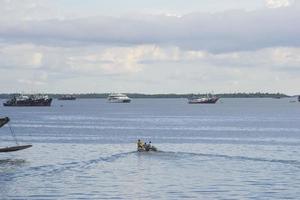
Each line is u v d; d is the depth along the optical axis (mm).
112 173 163375
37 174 160875
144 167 175000
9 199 129500
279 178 155000
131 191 138125
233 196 132875
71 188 141000
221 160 192750
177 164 182125
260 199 129500
